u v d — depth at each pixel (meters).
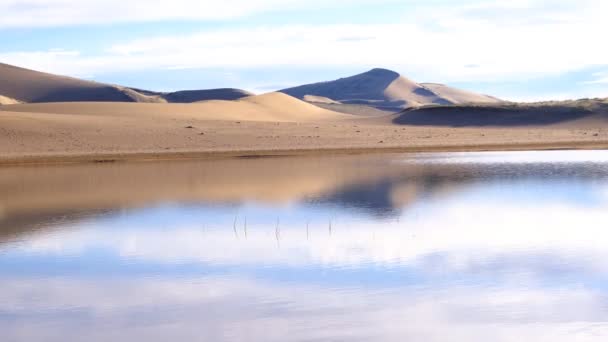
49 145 64.38
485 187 31.23
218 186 32.47
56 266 16.58
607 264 16.03
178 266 16.45
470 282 14.60
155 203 27.08
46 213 24.67
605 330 11.65
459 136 81.25
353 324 12.05
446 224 21.53
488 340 11.26
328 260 16.83
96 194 29.92
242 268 16.19
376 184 32.78
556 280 14.68
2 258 17.44
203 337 11.55
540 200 26.75
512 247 18.03
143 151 59.09
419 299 13.45
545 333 11.53
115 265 16.58
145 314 12.80
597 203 25.81
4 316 12.80
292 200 27.42
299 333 11.65
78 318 12.62
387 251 17.73
